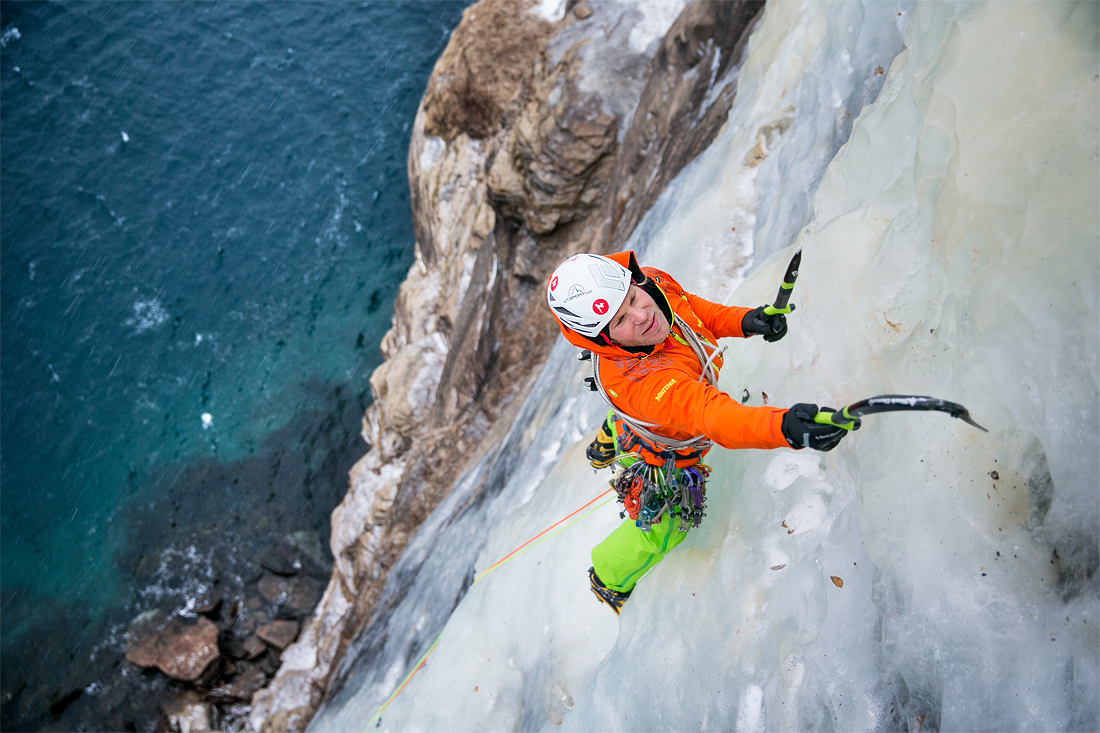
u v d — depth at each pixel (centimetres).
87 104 2681
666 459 229
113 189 2520
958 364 195
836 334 238
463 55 1537
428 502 1069
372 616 877
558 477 446
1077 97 178
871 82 358
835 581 217
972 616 184
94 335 2250
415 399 1427
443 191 1652
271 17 2861
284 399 2130
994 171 190
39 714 1653
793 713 218
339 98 2700
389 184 2538
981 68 198
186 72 2747
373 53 2798
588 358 224
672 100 740
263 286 2352
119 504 1972
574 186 938
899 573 198
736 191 445
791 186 380
